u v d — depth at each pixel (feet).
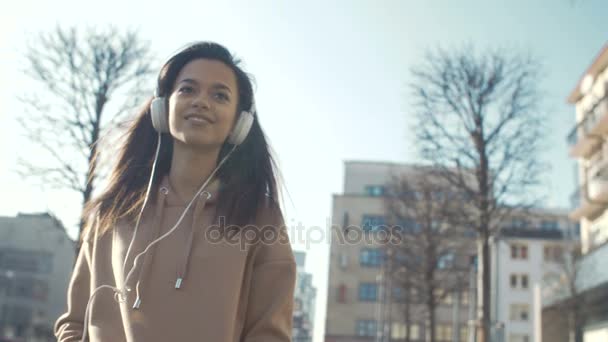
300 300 94.17
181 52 6.20
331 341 206.80
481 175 65.46
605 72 112.88
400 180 100.58
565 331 134.82
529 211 66.59
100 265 5.84
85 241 6.18
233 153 6.24
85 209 6.19
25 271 126.72
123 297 5.32
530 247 204.03
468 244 105.70
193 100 5.76
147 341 5.14
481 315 64.28
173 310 5.24
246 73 6.32
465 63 67.10
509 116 65.92
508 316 201.67
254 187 6.08
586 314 120.88
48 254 124.47
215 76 5.87
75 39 54.85
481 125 65.87
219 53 6.13
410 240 97.50
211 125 5.78
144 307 5.25
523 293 202.49
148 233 5.60
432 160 67.15
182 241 5.53
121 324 5.55
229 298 5.41
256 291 5.91
